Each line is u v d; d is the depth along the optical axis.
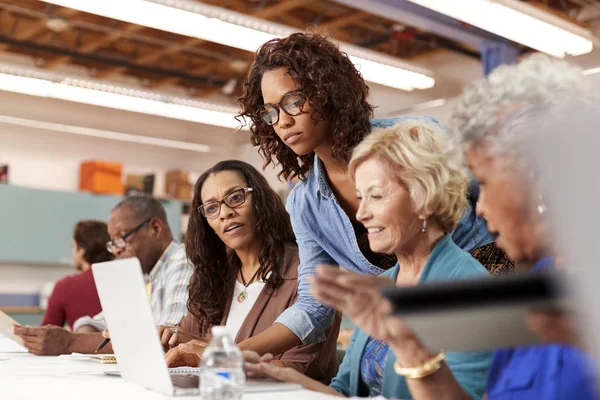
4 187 7.81
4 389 1.48
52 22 6.73
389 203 1.53
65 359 2.30
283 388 1.45
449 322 0.80
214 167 2.50
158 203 3.29
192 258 2.53
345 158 1.99
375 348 1.62
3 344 2.92
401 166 1.52
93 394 1.39
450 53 7.97
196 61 8.44
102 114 9.04
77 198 8.26
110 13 4.50
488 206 0.99
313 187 2.17
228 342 1.29
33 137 8.59
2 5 6.53
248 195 2.43
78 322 3.13
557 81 0.98
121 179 8.58
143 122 9.40
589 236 0.53
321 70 1.94
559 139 0.54
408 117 2.06
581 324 0.57
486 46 6.57
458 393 1.10
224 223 2.42
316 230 2.18
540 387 1.10
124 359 1.56
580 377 1.05
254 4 6.66
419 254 1.56
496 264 1.92
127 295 1.43
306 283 2.18
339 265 2.23
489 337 0.85
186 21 4.69
